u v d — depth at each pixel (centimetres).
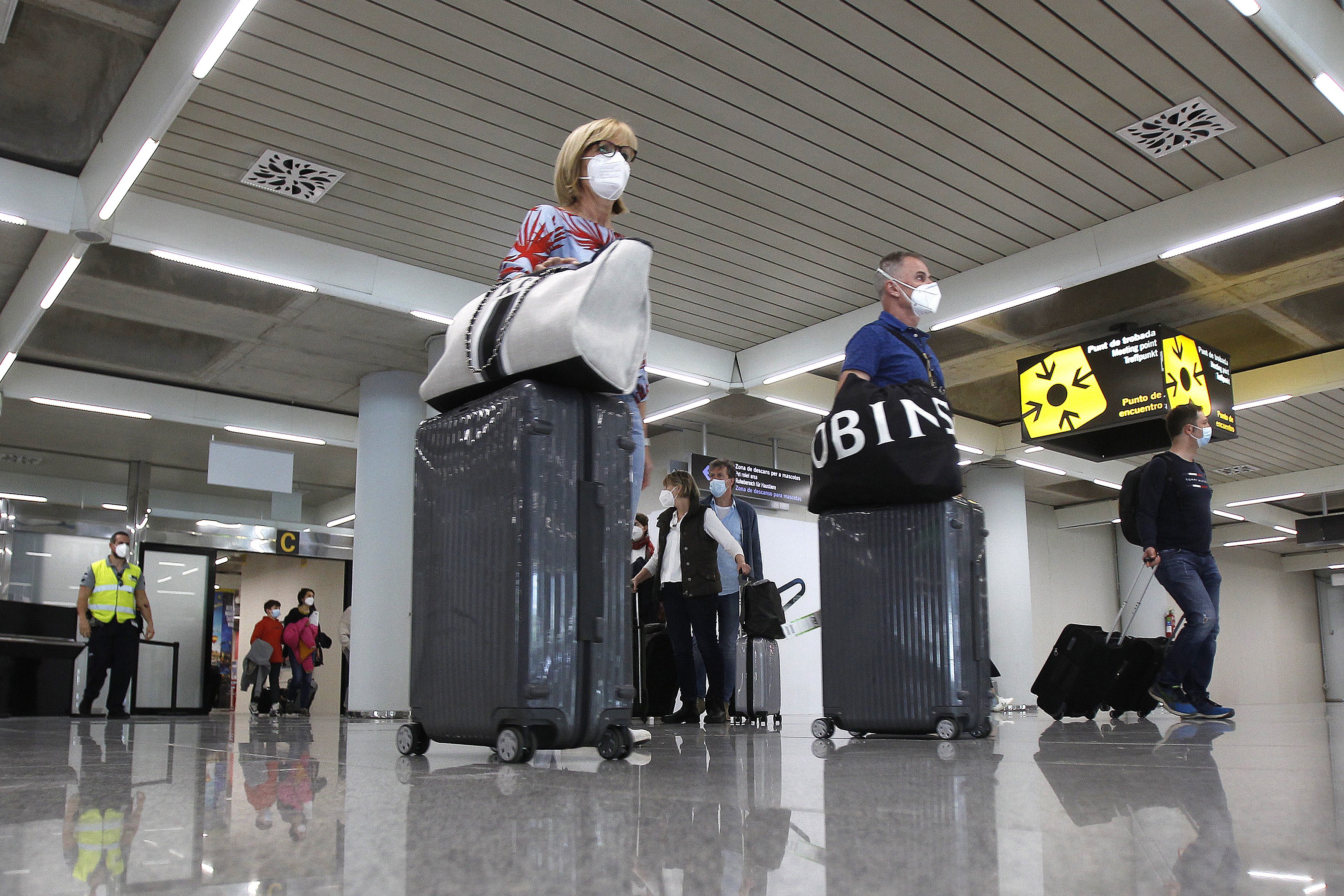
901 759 196
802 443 1461
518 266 232
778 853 80
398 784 143
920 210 778
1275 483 1716
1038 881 67
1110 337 946
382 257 855
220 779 151
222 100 621
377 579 1049
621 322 212
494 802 117
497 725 198
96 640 935
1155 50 587
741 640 665
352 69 595
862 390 310
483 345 212
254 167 700
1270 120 659
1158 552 538
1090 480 1574
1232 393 992
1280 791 122
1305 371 1150
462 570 211
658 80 614
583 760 201
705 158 702
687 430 1371
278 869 73
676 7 550
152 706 1400
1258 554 2397
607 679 206
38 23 568
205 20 521
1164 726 404
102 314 958
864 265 880
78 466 1433
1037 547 1909
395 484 1078
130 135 613
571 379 211
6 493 1401
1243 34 573
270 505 1664
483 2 543
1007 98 634
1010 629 1495
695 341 1070
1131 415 920
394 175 716
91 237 709
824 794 124
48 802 117
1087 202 768
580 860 77
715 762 191
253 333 996
